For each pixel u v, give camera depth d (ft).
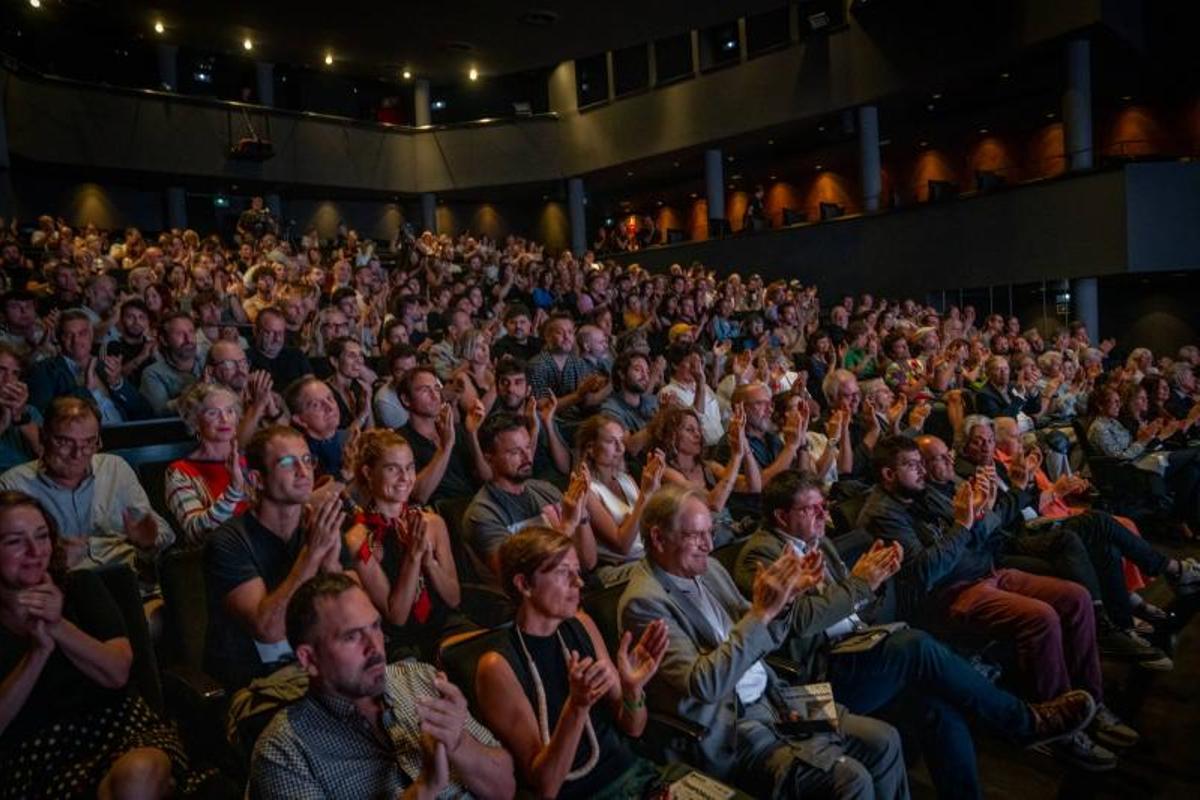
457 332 18.38
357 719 5.24
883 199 53.26
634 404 14.49
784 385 18.57
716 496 10.68
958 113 46.29
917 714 8.28
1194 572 12.20
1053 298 38.45
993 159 48.75
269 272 26.30
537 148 56.70
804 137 49.49
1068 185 36.60
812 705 7.52
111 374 12.90
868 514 10.56
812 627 8.14
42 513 6.05
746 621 6.90
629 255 53.06
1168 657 11.56
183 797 5.88
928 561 9.78
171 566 7.43
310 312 20.68
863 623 9.29
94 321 16.44
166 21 45.16
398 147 56.13
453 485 11.20
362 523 7.99
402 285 26.89
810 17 44.19
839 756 6.87
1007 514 11.64
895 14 41.50
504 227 61.93
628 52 54.29
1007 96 43.65
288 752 5.03
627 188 61.87
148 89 47.16
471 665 6.13
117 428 11.05
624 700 6.23
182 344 13.42
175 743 6.18
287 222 52.65
